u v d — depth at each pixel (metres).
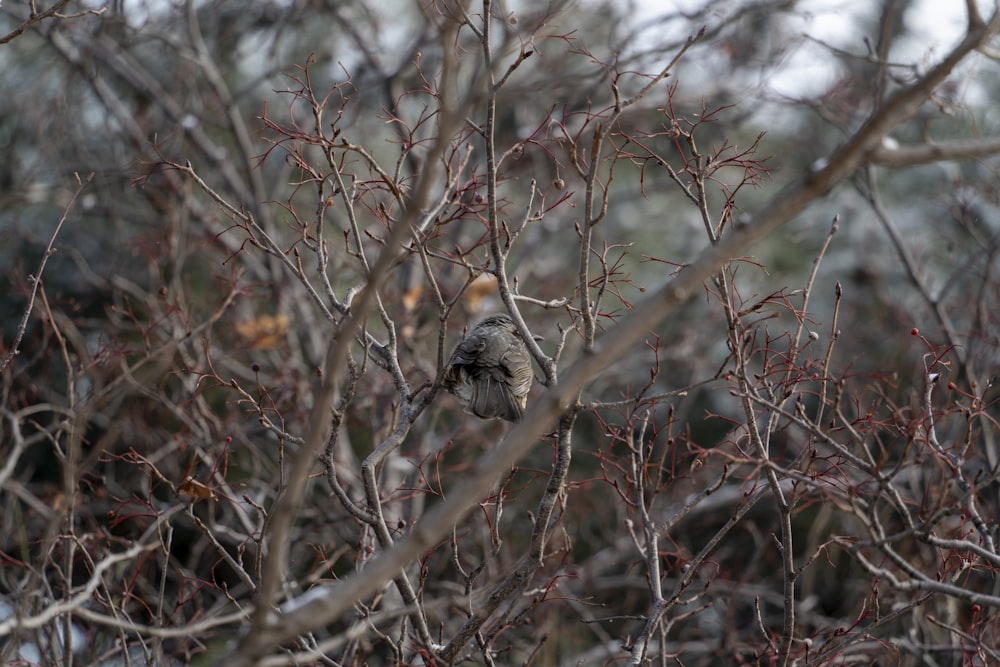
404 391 7.43
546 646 11.93
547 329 17.97
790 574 7.23
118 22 17.30
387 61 19.42
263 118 7.88
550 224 18.64
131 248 14.88
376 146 19.69
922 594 8.25
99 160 19.12
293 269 7.46
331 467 7.10
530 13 14.00
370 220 17.06
